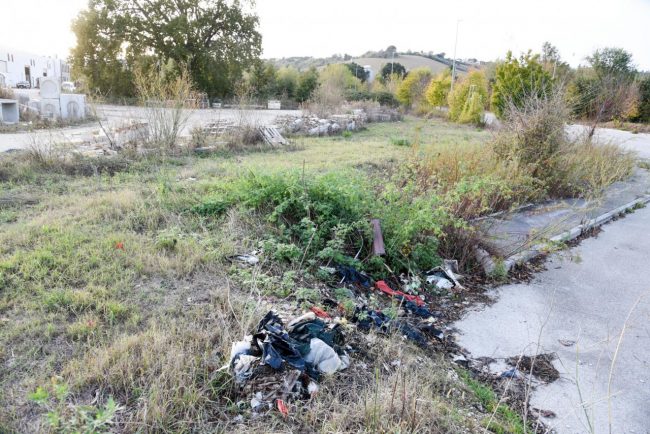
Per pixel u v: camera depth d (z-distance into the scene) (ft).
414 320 14.30
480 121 76.07
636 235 25.49
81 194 20.54
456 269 18.25
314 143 43.52
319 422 8.80
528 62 57.16
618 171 33.45
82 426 7.20
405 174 20.54
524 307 16.11
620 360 13.10
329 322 11.94
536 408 10.94
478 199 22.08
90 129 44.45
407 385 9.98
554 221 24.95
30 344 9.93
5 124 44.50
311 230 16.30
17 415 8.05
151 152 30.12
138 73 33.78
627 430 10.32
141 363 9.44
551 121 29.89
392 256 17.07
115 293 12.13
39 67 192.34
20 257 13.33
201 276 13.80
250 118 42.70
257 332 10.54
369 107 75.61
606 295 17.44
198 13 101.60
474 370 12.31
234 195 19.44
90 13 92.17
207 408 8.83
